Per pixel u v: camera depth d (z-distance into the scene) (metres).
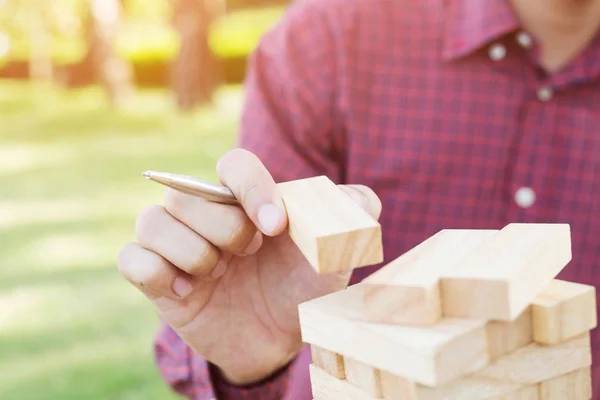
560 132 1.48
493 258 0.72
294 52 1.58
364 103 1.55
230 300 1.15
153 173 0.94
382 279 0.71
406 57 1.55
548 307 0.72
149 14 22.09
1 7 20.97
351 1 1.58
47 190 8.42
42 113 14.96
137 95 16.94
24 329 4.64
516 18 1.45
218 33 18.69
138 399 3.67
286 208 0.82
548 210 1.50
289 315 1.17
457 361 0.66
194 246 1.00
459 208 1.53
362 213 0.76
